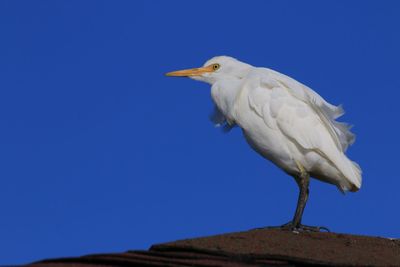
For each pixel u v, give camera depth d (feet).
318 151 39.99
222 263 27.22
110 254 27.14
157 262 26.45
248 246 31.55
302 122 40.06
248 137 42.29
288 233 35.78
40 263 26.53
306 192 40.40
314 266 27.99
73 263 26.35
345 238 35.53
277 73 42.88
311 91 41.65
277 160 41.29
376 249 33.50
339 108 39.55
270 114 40.57
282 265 27.76
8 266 24.93
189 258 28.02
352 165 40.29
